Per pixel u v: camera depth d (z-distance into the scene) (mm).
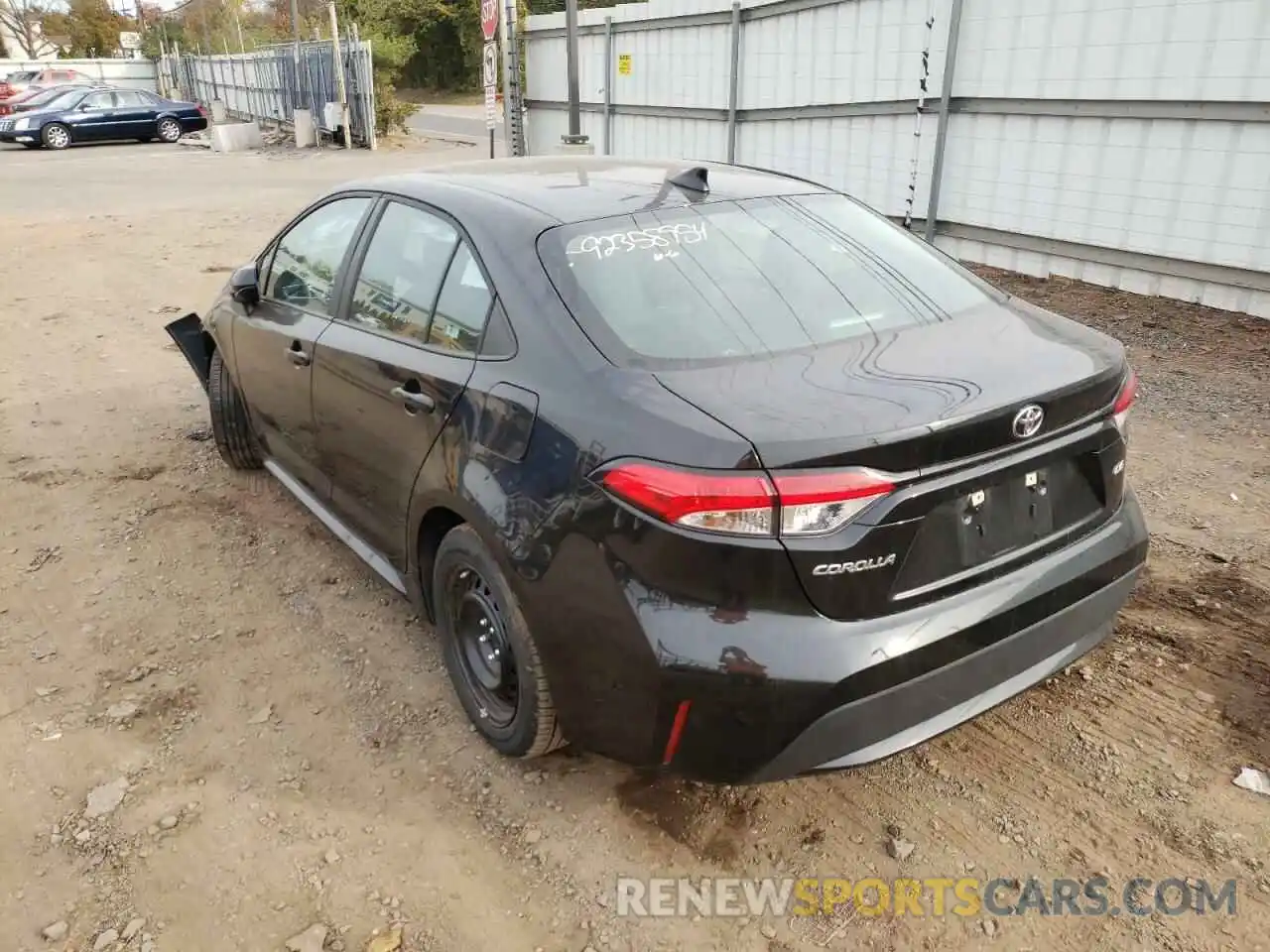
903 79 9188
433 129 30000
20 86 36219
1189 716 3174
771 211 3293
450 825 2832
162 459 5449
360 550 3812
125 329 8180
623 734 2492
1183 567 4004
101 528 4641
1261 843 2693
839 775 2982
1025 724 3178
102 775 3035
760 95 11023
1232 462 5008
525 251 2916
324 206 4121
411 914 2543
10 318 8555
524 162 3791
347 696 3402
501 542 2635
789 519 2188
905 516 2270
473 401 2822
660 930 2490
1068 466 2658
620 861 2697
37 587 4133
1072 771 2975
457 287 3096
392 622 3848
